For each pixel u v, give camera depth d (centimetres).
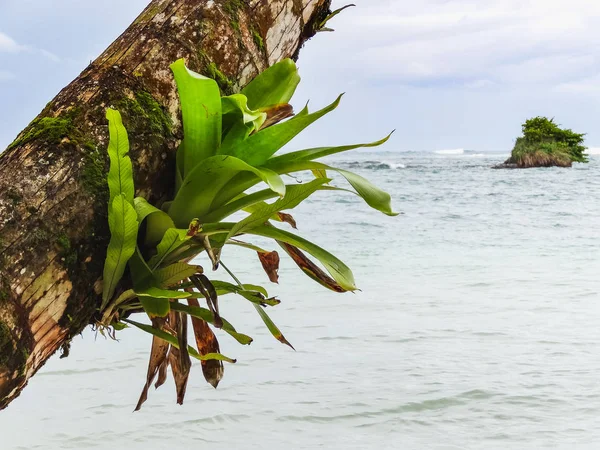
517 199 4197
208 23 137
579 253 2016
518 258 1912
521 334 1002
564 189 4816
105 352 923
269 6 149
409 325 1062
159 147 127
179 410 697
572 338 975
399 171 7469
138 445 596
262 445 605
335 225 2919
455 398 721
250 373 818
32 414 686
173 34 134
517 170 6644
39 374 827
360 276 1600
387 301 1266
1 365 107
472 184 5428
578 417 663
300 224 2944
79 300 118
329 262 138
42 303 112
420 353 900
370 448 600
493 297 1309
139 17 138
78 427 648
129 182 117
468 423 654
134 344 969
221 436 630
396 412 680
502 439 611
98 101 123
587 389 741
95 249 118
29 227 110
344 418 670
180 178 131
